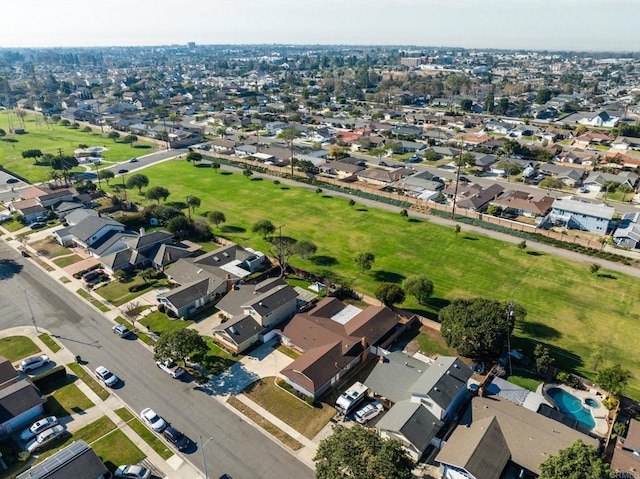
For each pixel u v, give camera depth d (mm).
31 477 45781
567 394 62375
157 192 128125
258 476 49594
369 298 82688
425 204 133250
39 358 66062
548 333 76188
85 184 138750
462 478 47781
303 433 55188
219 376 64688
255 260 94750
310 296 85000
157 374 64938
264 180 156750
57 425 54875
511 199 131250
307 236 112438
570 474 41281
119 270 91062
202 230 109000
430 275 94562
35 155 171625
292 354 69625
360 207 132500
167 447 53062
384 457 42688
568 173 155375
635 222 113500
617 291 89250
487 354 69250
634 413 59125
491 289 89500
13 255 99625
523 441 50844
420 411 54750
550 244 109125
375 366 64188
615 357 70562
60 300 82750
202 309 81125
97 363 66875
